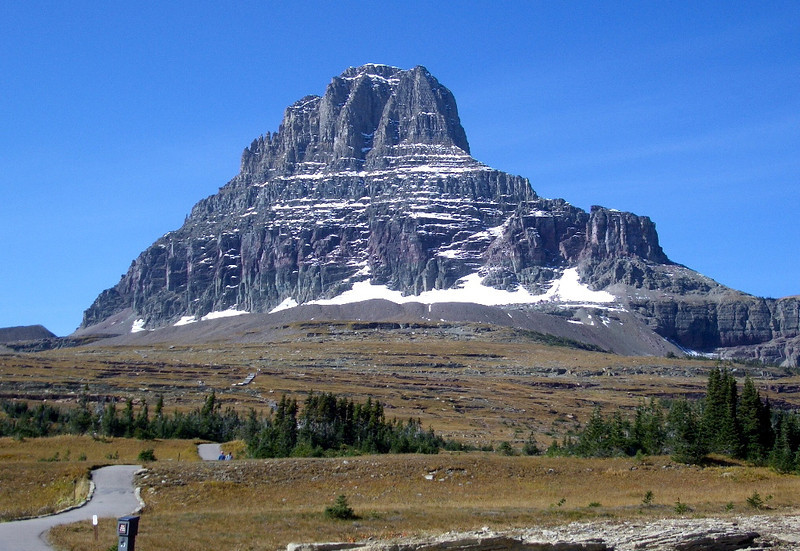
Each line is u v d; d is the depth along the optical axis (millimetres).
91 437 191750
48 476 119125
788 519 96062
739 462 154875
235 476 122000
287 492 115188
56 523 83000
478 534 73625
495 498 115250
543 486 126438
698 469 143250
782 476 139750
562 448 189750
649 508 105062
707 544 77875
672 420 178250
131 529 59219
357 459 137750
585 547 70312
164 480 117250
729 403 168000
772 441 163750
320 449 169875
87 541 73062
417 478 127125
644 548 74625
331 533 83250
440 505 105750
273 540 79062
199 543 76750
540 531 82438
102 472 122312
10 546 70875
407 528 87375
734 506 109312
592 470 138750
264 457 163625
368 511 96000
